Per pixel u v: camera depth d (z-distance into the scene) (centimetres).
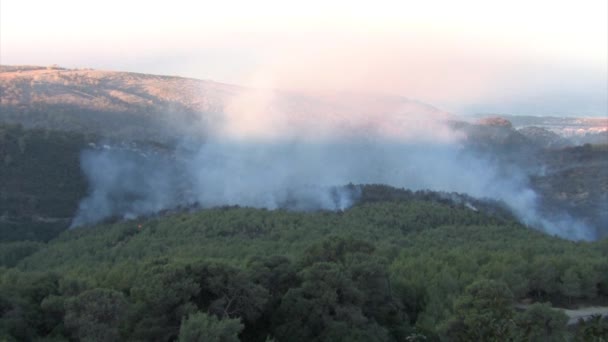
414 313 7325
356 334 6047
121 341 5816
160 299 5772
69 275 7388
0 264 10338
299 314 6297
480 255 8762
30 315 6231
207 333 5066
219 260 6769
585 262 8638
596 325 5784
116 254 9831
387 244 9456
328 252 7275
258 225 11194
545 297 8444
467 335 5803
